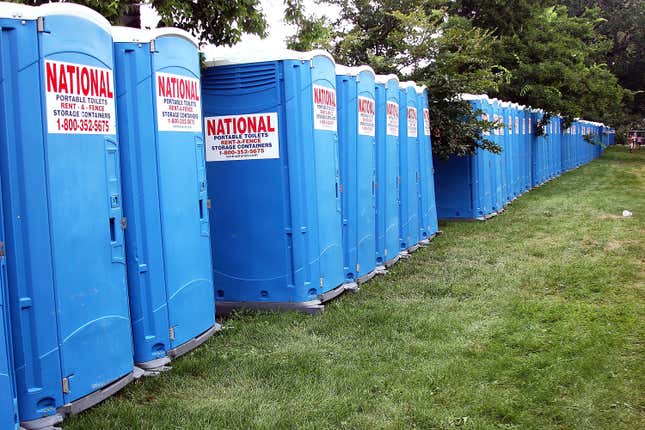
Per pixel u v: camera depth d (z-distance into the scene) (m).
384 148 9.95
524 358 5.98
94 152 5.00
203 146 6.62
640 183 24.12
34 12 4.50
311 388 5.29
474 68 18.20
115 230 5.25
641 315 7.27
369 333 6.79
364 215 9.16
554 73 25.41
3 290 4.21
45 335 4.54
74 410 4.73
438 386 5.33
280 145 7.57
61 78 4.68
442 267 10.23
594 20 35.00
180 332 6.06
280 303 7.67
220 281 7.85
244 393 5.21
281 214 7.63
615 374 5.56
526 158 23.25
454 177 15.95
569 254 10.98
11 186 4.42
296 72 7.52
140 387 5.34
